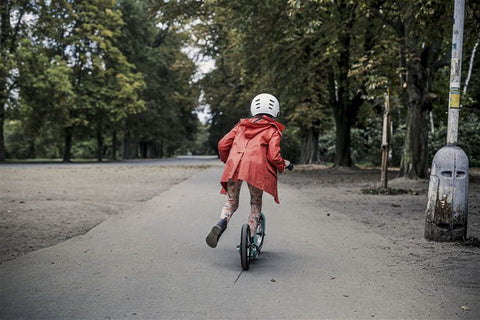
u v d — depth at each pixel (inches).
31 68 1269.7
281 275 166.2
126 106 1531.7
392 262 187.0
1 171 818.2
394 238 238.5
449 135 234.5
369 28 682.8
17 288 148.6
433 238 230.7
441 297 143.0
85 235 238.4
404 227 272.4
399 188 506.3
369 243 223.8
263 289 149.5
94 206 350.3
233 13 648.4
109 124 1601.9
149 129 1974.7
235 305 134.1
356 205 374.6
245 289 149.3
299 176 771.4
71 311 128.5
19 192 447.5
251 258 183.2
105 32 1462.8
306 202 389.1
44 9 1270.9
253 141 178.1
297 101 862.5
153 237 234.2
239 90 1337.4
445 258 194.4
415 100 592.1
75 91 1465.3
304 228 263.9
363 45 723.4
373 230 261.1
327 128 1258.6
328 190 506.0
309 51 713.0
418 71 584.4
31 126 1418.6
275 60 719.7
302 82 779.4
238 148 178.9
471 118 1160.8
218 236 171.8
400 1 374.0
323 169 1005.8
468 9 327.9
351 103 924.6
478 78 913.5
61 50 1476.4
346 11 549.0
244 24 609.0
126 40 1731.1
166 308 131.3
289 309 131.2
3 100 1244.5
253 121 183.6
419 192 475.5
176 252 201.0
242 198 409.4
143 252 200.4
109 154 2679.6
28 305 133.0
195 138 2623.0
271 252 203.8
